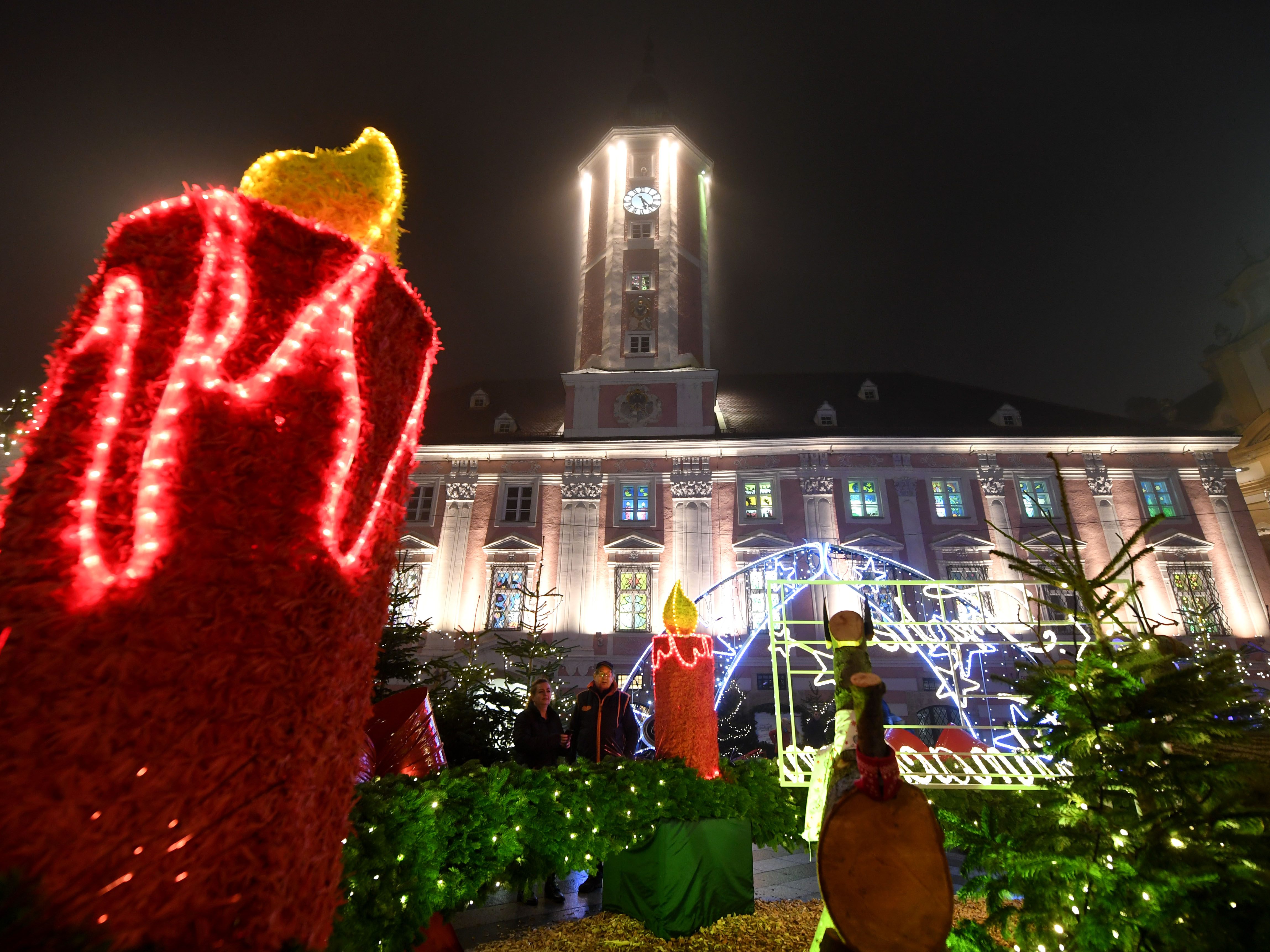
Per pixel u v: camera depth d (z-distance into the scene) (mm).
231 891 1615
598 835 4234
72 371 1791
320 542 1961
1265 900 2352
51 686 1502
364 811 3074
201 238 1974
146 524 1684
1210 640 21719
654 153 34500
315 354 2082
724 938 4297
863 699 2281
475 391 35031
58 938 1390
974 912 4375
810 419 31328
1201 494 26203
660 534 27016
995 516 26016
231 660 1699
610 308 31594
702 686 5816
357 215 2414
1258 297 31578
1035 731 3711
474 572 26906
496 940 4250
